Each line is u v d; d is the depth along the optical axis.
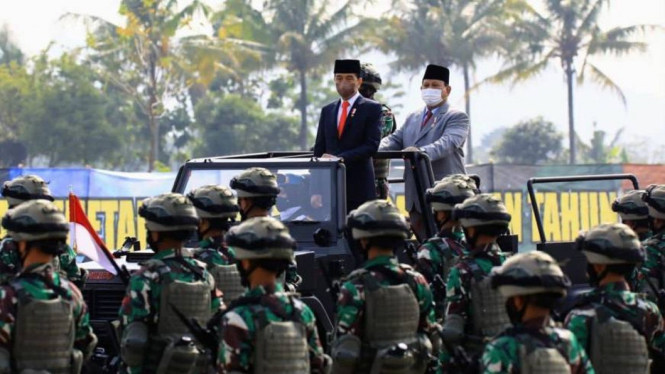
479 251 19.08
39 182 22.72
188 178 24.02
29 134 129.75
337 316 17.89
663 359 17.09
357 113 24.50
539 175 53.34
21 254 16.81
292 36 128.00
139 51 120.38
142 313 18.05
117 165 134.62
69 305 16.81
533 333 14.16
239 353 15.50
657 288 21.52
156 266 18.19
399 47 135.25
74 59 132.12
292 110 157.62
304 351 15.82
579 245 16.86
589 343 16.53
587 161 181.62
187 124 147.38
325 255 22.48
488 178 53.06
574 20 138.88
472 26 136.88
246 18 130.38
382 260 17.86
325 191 23.12
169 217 18.16
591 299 16.72
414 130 27.31
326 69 132.25
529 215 53.06
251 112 145.00
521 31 137.62
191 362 17.94
